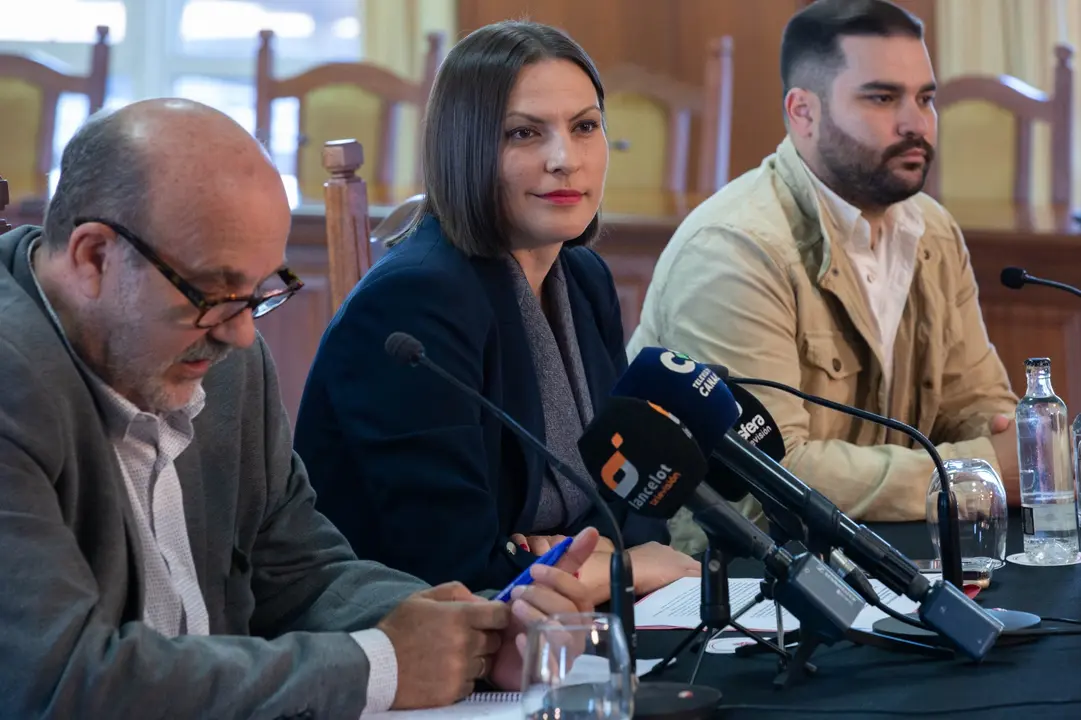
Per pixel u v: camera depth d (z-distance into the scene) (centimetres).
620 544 144
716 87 548
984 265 441
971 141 570
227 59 759
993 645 161
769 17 700
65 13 755
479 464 207
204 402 171
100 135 142
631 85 540
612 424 147
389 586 175
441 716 146
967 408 310
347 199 270
